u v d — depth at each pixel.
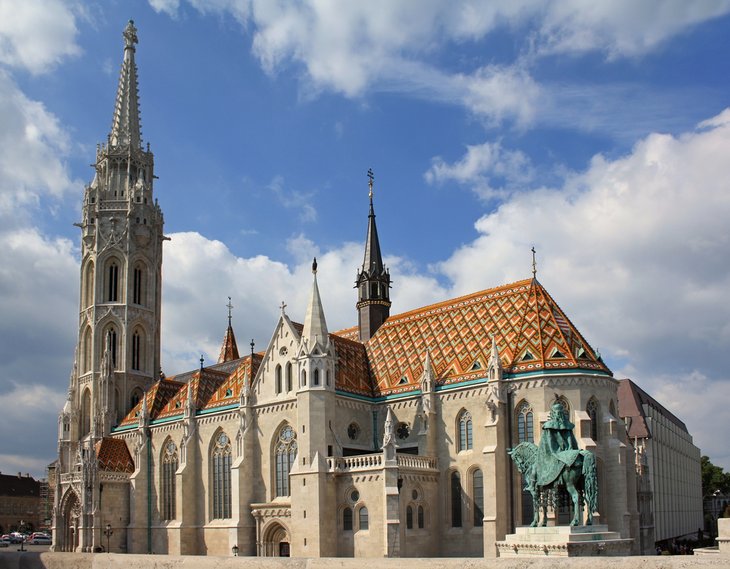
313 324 95.81
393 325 115.12
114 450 124.38
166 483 118.44
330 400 93.88
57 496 124.44
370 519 84.94
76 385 143.00
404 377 101.88
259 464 101.19
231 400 109.81
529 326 94.94
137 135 152.62
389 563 18.14
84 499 117.75
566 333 92.31
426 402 94.44
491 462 84.94
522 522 85.81
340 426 96.12
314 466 88.75
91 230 146.50
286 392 99.88
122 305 142.25
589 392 86.94
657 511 151.00
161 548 114.31
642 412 154.88
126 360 140.50
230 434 108.06
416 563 17.88
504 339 95.62
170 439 118.88
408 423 97.56
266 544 97.50
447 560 17.72
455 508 90.75
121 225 145.50
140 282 146.88
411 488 87.25
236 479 99.94
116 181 148.38
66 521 123.38
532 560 16.98
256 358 113.50
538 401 86.69
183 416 114.94
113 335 142.12
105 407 134.88
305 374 93.88
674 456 179.38
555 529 52.94
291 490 90.25
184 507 109.50
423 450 92.50
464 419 92.44
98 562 22.23
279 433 100.12
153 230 149.12
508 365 90.50
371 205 125.88
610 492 84.56
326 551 86.38
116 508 119.31
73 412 140.25
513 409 88.38
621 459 84.56
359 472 86.81
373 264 121.50
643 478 116.81
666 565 15.88
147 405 126.19
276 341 102.88
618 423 89.12
